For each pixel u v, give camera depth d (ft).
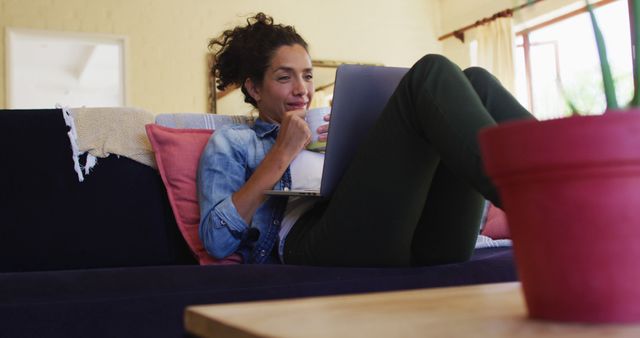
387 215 3.84
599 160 1.31
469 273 4.18
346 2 19.02
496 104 3.77
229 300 3.63
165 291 3.54
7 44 15.35
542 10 16.02
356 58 19.04
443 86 3.25
